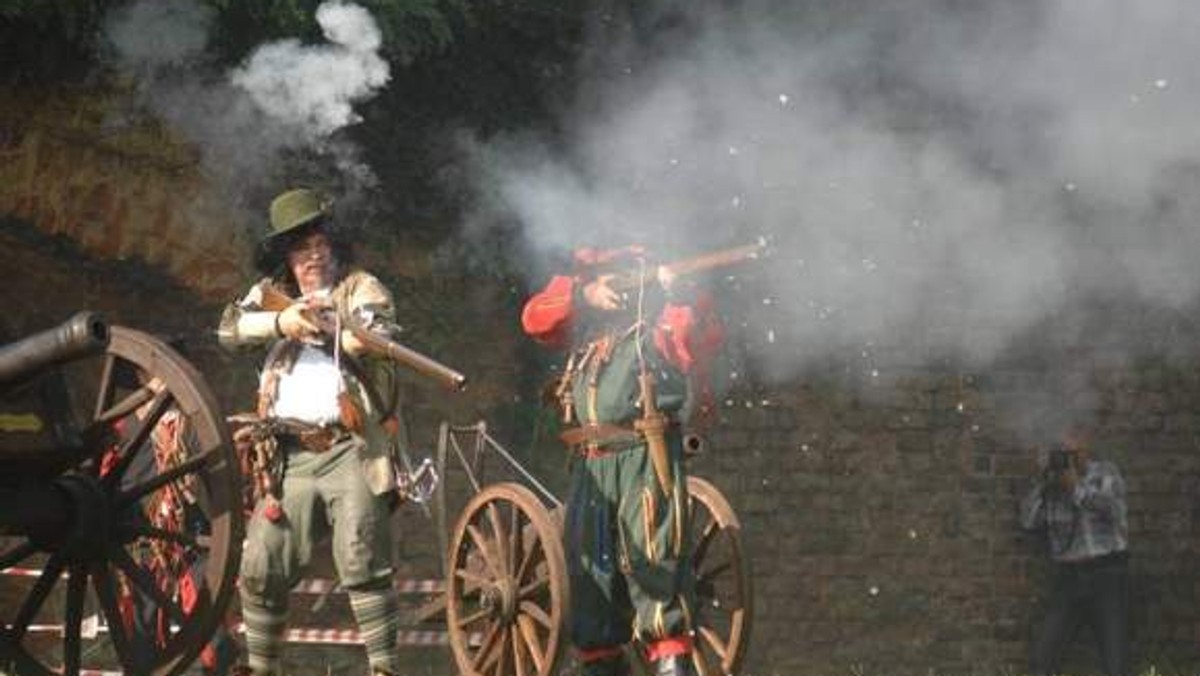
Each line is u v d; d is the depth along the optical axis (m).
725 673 20.92
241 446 18.27
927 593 44.69
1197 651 45.31
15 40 36.12
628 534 18.83
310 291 18.25
